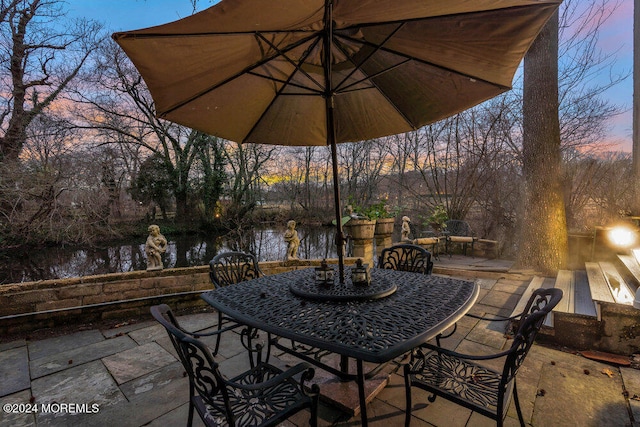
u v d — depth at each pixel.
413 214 10.61
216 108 1.99
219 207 15.58
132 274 3.34
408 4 1.29
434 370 1.57
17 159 9.75
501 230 7.79
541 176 4.76
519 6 1.29
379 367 2.01
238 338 2.81
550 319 2.62
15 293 2.87
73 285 3.08
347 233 5.02
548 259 4.68
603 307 2.41
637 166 4.50
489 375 1.54
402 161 11.37
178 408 1.84
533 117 4.82
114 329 3.00
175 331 1.17
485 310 3.37
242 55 1.66
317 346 1.27
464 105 2.09
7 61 10.21
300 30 1.63
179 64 1.49
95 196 10.86
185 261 11.77
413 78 2.07
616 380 2.05
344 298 1.68
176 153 14.55
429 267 2.66
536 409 1.77
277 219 17.95
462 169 8.62
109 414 1.80
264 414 1.29
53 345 2.67
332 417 1.75
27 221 9.41
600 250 4.47
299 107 2.44
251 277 2.88
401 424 1.67
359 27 1.71
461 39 1.57
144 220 14.13
